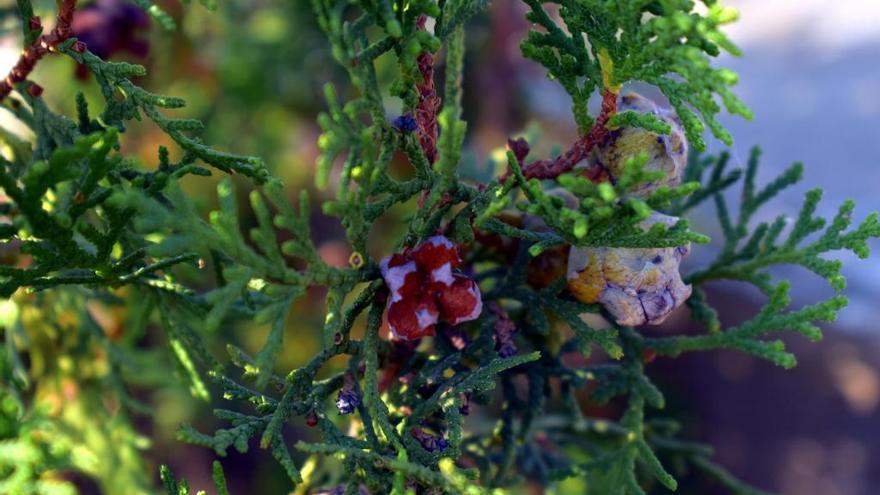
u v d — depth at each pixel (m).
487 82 0.54
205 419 0.55
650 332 0.75
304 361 0.54
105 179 0.29
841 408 0.78
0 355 0.32
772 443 0.75
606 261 0.28
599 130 0.28
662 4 0.26
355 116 0.26
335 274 0.27
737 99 0.26
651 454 0.31
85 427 0.36
